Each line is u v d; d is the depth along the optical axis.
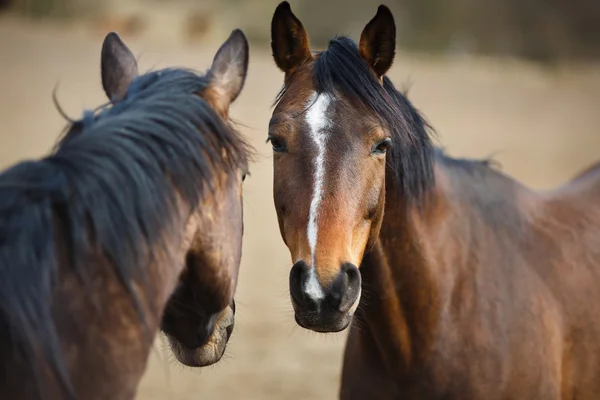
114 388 3.54
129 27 54.88
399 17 72.00
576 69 56.38
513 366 5.79
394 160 5.48
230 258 4.05
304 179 4.98
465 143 29.02
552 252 6.32
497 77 47.47
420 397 5.83
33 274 3.33
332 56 5.32
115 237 3.55
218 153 4.00
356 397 6.18
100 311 3.53
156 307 3.71
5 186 3.44
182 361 4.58
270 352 12.42
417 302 5.72
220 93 4.36
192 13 63.25
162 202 3.72
